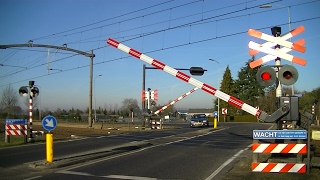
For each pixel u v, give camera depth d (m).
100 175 10.23
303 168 9.88
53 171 10.90
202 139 23.34
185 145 19.25
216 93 12.52
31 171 10.88
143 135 27.28
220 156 14.56
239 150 16.77
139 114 50.12
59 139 22.44
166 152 15.96
